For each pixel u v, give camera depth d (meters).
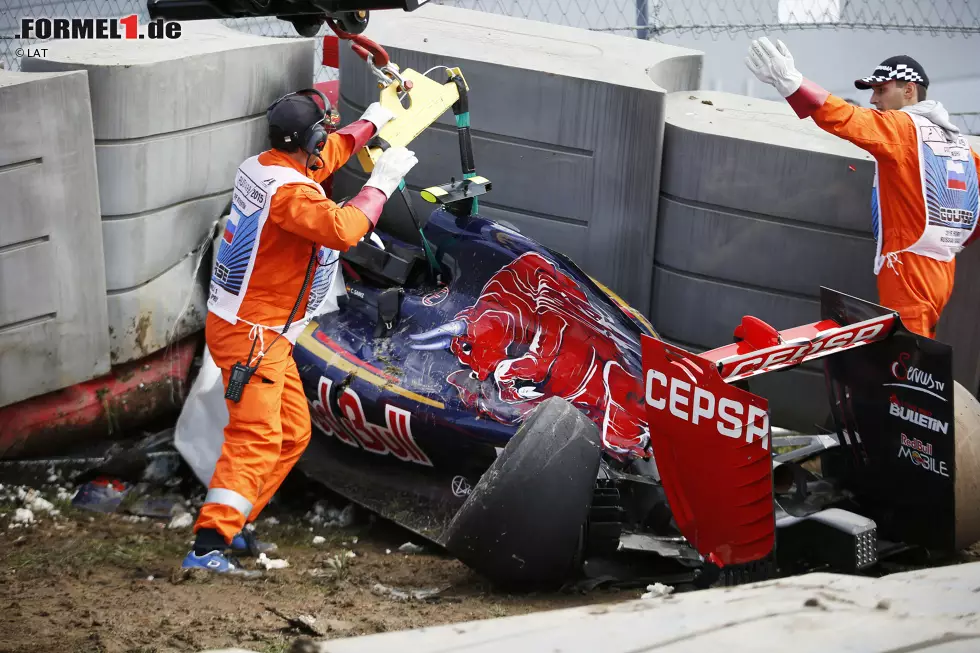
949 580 3.81
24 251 9.95
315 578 8.60
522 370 9.60
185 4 6.56
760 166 11.17
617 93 11.22
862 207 11.02
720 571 7.62
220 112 11.62
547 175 11.70
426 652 3.26
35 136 9.76
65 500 10.50
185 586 8.20
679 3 18.45
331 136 9.24
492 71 11.56
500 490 7.71
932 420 8.22
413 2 6.48
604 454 8.76
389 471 10.22
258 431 8.79
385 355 10.12
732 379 7.49
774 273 11.49
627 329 9.50
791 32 18.75
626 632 3.34
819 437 9.25
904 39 19.30
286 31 17.67
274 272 8.73
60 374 10.55
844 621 3.34
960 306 11.61
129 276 10.95
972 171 10.52
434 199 10.18
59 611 7.39
